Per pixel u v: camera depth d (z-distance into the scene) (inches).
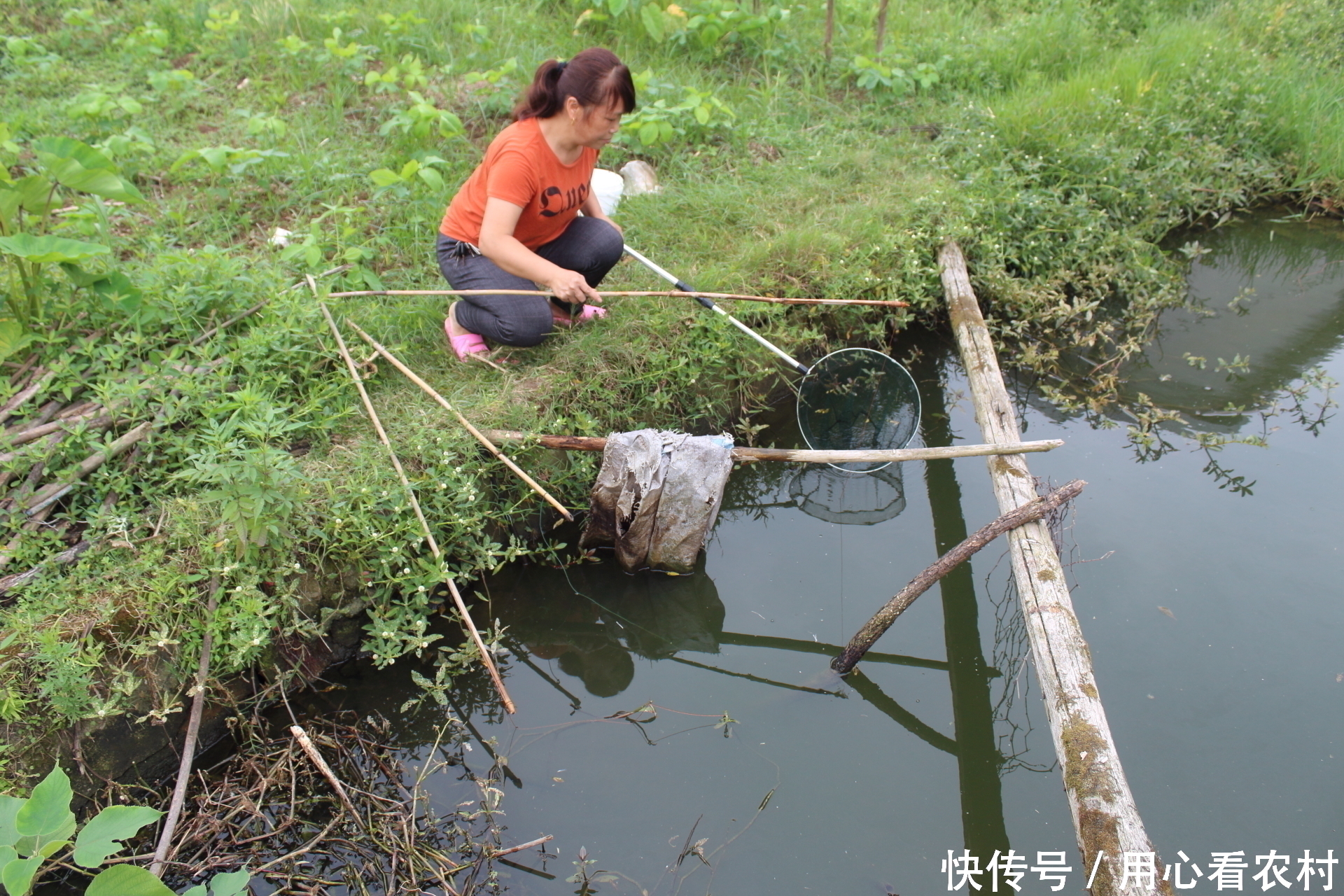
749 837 103.0
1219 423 170.2
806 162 212.7
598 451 141.2
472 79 209.6
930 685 124.1
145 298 139.5
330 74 226.5
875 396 152.3
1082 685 97.1
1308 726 112.2
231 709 111.4
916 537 149.6
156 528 113.2
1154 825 102.0
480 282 137.3
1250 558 137.1
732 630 132.7
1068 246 205.0
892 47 259.0
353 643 122.7
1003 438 136.7
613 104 121.6
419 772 109.0
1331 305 210.5
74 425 120.7
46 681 95.8
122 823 75.7
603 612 136.8
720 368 157.8
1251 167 245.3
